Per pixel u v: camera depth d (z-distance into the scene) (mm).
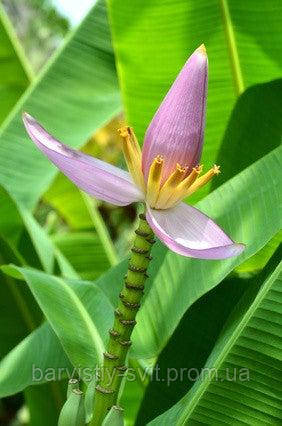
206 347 1371
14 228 1640
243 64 1530
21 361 1354
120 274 1392
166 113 1051
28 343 1380
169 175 1056
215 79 1542
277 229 1170
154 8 1507
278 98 1503
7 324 1560
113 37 1553
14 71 2086
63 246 2113
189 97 1049
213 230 1057
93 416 1116
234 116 1521
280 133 1508
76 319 1279
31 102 1801
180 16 1513
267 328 1108
